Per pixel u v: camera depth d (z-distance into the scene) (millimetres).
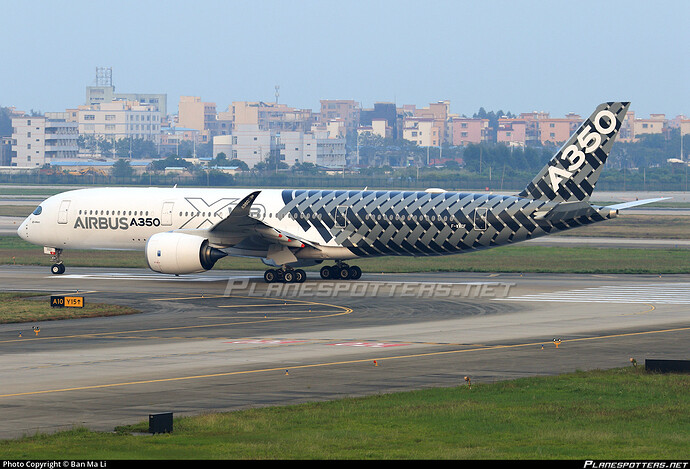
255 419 71500
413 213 177000
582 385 85875
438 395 81375
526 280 187500
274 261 181875
